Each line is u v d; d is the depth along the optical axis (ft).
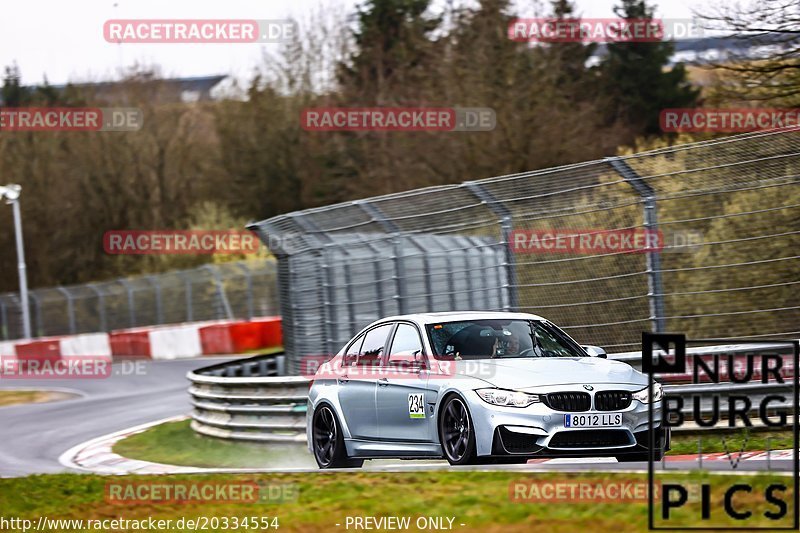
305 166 571.69
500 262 162.91
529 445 108.37
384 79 543.80
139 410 259.19
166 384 319.47
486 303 165.89
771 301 153.38
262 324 414.00
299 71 582.35
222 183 608.19
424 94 453.58
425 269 176.55
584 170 153.28
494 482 98.48
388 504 95.66
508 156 392.88
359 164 500.74
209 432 193.47
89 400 295.69
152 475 128.98
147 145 638.53
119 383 337.52
